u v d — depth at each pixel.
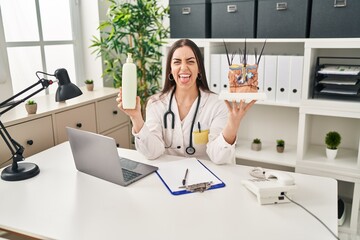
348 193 2.54
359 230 2.23
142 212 1.15
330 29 2.05
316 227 1.05
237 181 1.38
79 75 2.96
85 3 2.84
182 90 1.71
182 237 1.00
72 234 1.03
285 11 2.16
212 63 2.46
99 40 2.85
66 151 1.79
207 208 1.17
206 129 1.71
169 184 1.35
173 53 1.66
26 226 1.08
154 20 2.68
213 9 2.39
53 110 2.04
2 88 2.26
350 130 2.45
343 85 2.21
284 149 2.57
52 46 2.69
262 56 2.30
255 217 1.11
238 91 1.46
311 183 1.37
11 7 2.35
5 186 1.37
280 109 2.66
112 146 1.29
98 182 1.39
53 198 1.26
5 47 2.28
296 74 2.21
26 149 1.90
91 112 2.37
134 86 1.41
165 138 1.76
